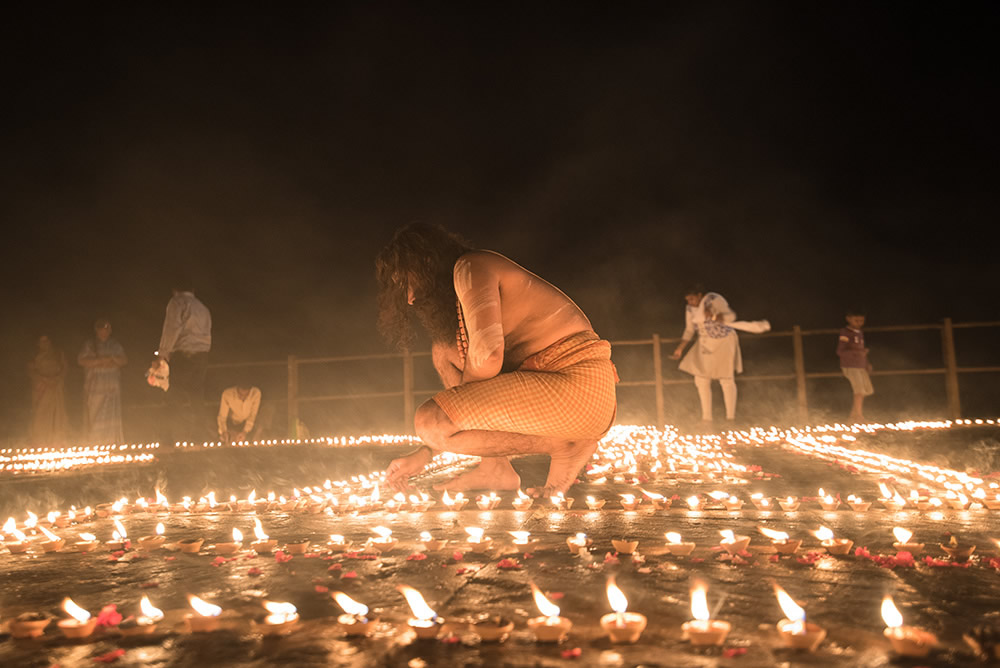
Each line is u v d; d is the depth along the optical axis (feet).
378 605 6.85
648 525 11.15
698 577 7.72
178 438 34.47
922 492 14.66
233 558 9.18
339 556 9.07
